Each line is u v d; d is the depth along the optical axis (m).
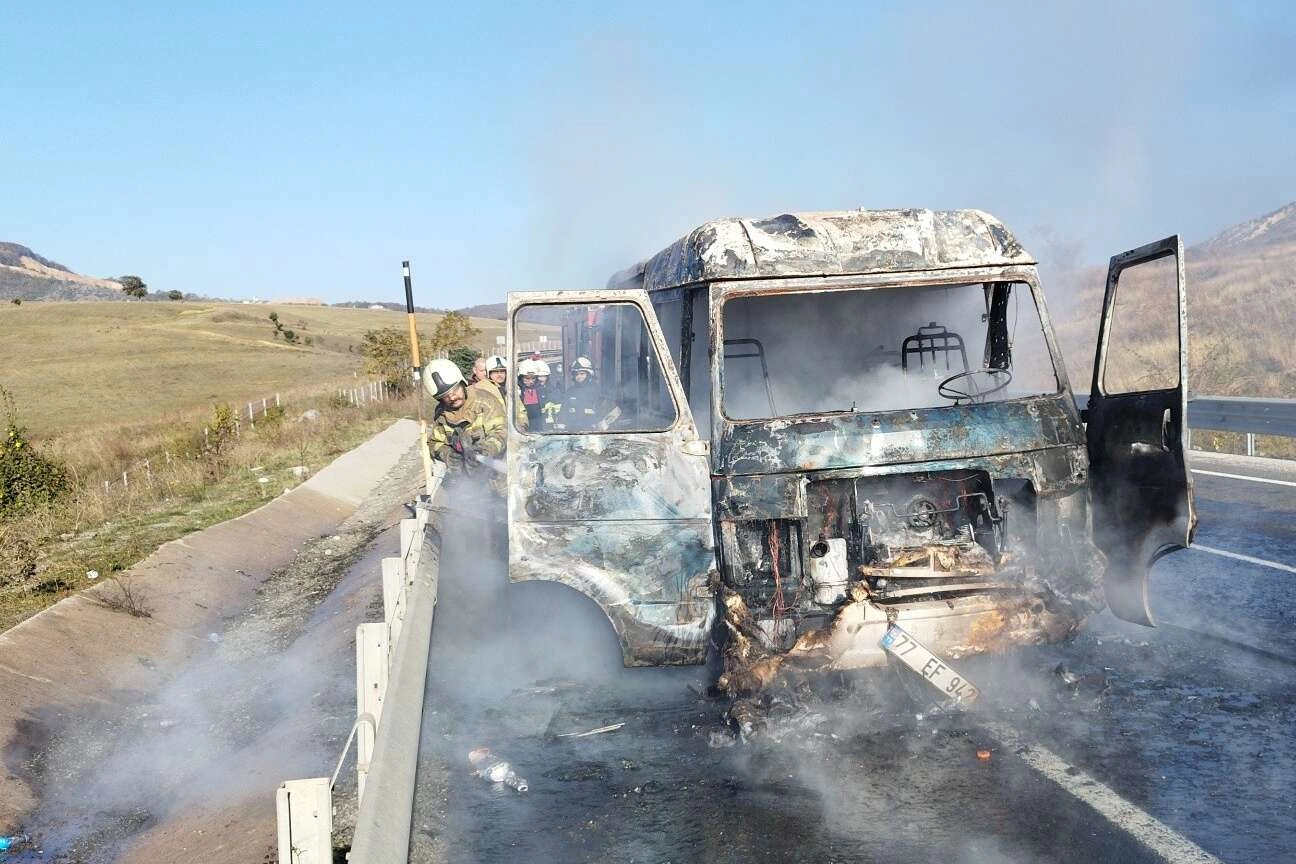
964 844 4.46
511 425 6.13
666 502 5.98
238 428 28.83
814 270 6.34
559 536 5.94
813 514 6.19
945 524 6.24
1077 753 5.31
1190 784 4.89
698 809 4.98
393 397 46.50
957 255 6.52
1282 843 4.30
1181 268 5.86
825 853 4.48
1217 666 6.45
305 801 3.60
